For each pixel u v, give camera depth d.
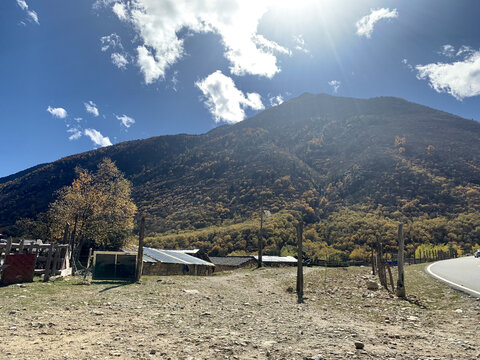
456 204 106.75
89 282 17.36
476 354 6.62
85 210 40.50
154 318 9.57
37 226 42.88
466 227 87.50
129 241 45.00
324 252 73.44
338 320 10.46
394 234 82.25
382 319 10.85
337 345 7.17
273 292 18.03
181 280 20.81
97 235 40.50
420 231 84.62
